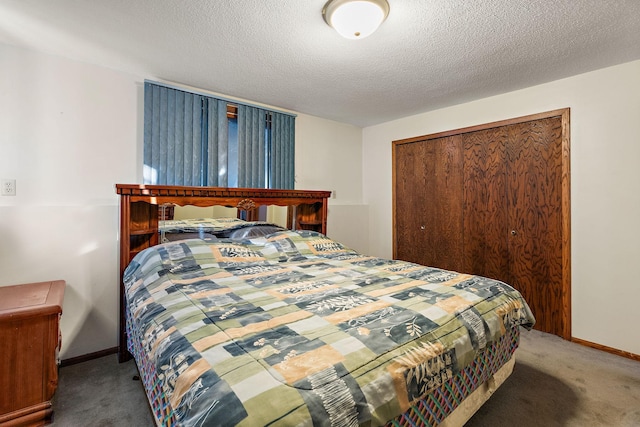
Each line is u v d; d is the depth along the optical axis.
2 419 1.48
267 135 3.11
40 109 2.06
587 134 2.40
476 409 1.42
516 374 2.01
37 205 2.04
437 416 1.16
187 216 2.54
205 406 0.72
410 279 1.77
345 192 3.90
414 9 1.58
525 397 1.77
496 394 1.79
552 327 2.61
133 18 1.68
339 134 3.82
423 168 3.48
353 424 0.79
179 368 0.89
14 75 1.98
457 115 3.16
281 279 1.76
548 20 1.68
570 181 2.49
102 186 2.28
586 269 2.42
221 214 2.70
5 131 1.95
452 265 3.25
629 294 2.24
